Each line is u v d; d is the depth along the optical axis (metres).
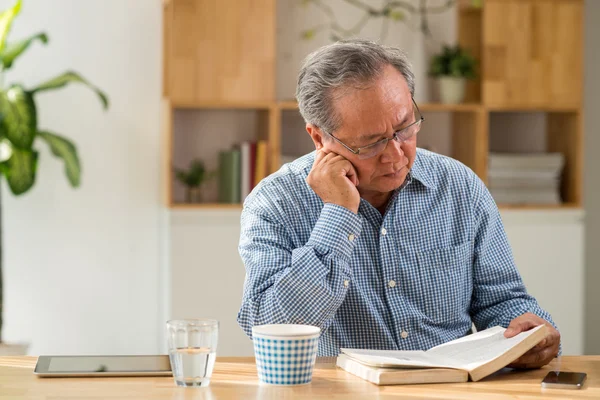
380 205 2.07
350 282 2.00
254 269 1.88
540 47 4.17
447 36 4.39
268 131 4.07
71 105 4.22
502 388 1.47
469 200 2.11
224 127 4.25
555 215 4.18
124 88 4.25
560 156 4.19
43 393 1.42
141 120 4.27
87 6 4.21
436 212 2.08
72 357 1.71
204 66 3.96
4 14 3.80
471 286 2.13
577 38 4.19
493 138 4.45
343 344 2.02
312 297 1.77
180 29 3.94
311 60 1.89
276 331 1.56
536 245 4.16
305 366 1.50
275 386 1.48
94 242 4.27
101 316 4.29
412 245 2.05
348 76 1.80
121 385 1.48
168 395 1.40
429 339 2.05
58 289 4.25
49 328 4.25
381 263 2.03
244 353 3.96
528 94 4.17
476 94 4.37
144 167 4.29
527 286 4.17
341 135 1.83
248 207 2.08
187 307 3.93
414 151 1.88
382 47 1.86
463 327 2.10
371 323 2.02
